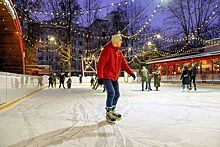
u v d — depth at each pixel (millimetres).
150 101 7215
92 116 4488
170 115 4480
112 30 40562
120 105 6203
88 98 8781
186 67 12219
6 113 4953
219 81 19078
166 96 9023
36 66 25062
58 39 32375
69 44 29609
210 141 2625
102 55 3896
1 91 5645
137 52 38219
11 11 10945
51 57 48031
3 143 2611
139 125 3545
